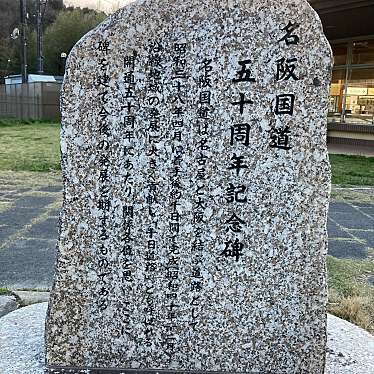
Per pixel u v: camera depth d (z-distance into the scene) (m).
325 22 10.62
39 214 5.33
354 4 9.10
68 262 2.28
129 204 2.23
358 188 7.19
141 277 2.29
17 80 23.80
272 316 2.28
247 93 2.13
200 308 2.29
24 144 10.48
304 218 2.20
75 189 2.22
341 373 2.33
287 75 2.11
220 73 2.12
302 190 2.19
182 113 2.16
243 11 2.09
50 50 28.02
